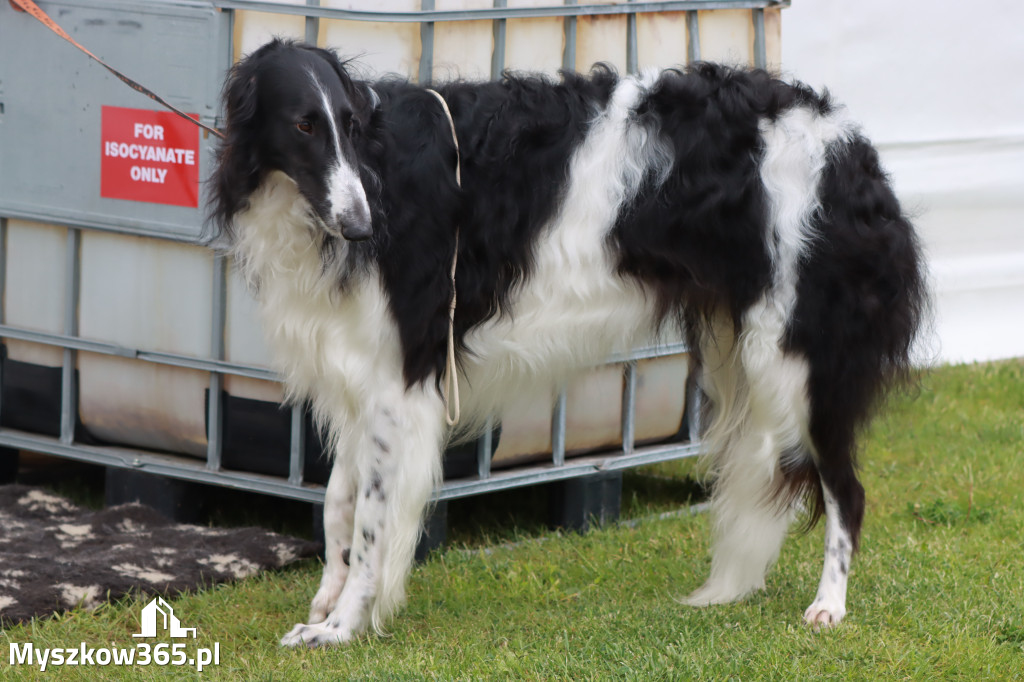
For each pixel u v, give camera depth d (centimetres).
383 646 360
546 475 468
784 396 372
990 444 585
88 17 438
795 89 380
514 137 360
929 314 402
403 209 347
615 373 479
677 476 570
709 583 408
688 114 366
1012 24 740
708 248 367
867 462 567
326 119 315
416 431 358
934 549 446
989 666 345
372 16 398
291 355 364
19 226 476
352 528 377
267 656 355
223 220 346
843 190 369
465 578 426
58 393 485
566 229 363
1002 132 752
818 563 438
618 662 346
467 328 365
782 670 338
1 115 463
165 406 462
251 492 534
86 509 478
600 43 440
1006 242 769
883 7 701
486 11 410
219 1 409
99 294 464
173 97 427
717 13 468
